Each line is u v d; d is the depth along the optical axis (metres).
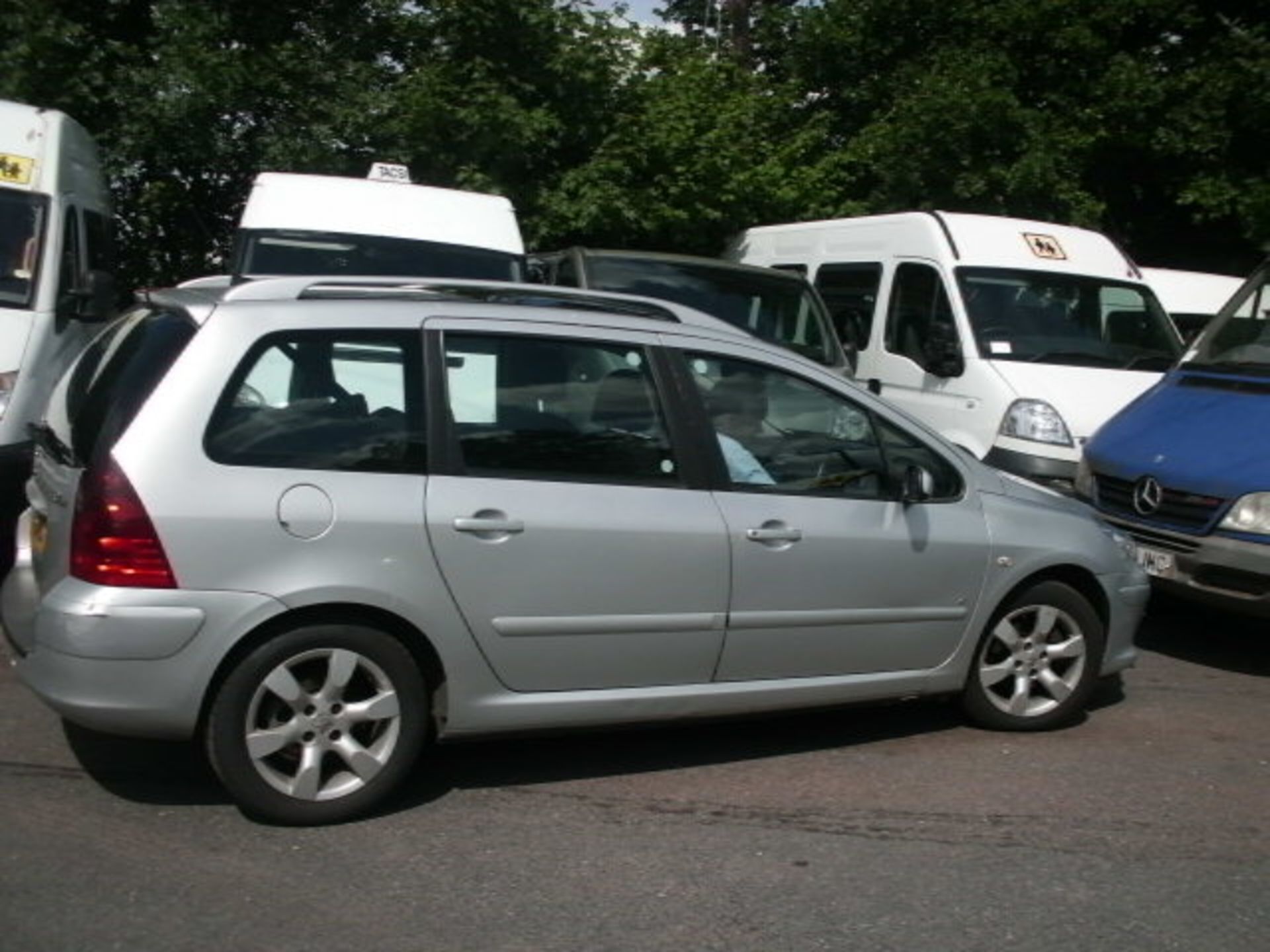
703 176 12.71
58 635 4.01
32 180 7.68
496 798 4.63
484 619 4.39
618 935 3.69
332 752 4.29
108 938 3.53
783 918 3.82
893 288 9.70
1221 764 5.29
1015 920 3.87
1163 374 8.77
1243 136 13.77
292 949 3.53
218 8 12.41
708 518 4.73
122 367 4.38
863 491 5.12
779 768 5.04
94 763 4.75
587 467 4.61
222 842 4.15
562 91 12.73
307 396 4.29
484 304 4.64
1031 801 4.81
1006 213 13.62
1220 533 6.47
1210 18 14.34
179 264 13.15
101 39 12.34
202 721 4.16
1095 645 5.59
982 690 5.46
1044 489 5.87
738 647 4.84
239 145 12.04
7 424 6.62
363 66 12.53
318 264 8.36
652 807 4.61
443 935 3.64
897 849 4.34
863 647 5.10
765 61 17.39
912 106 13.68
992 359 8.67
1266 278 7.80
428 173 12.61
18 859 3.97
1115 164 14.80
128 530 3.99
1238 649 7.21
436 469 4.37
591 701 4.61
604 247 12.91
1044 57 14.27
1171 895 4.07
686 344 4.91
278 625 4.17
